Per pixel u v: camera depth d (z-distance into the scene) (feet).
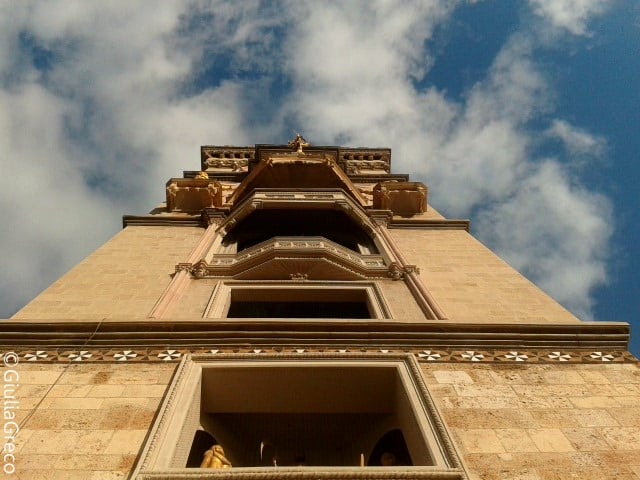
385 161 105.81
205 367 27.43
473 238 57.67
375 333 30.86
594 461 21.12
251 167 89.56
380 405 28.02
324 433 30.04
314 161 66.59
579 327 32.01
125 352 29.37
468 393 25.81
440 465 20.43
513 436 22.58
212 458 23.48
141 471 19.51
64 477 19.85
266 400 27.78
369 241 58.34
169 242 53.06
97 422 23.09
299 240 47.39
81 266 45.01
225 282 42.32
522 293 41.60
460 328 31.55
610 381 27.20
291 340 30.27
